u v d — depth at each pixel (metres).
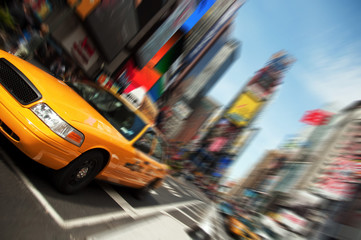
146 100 28.55
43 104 2.99
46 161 3.00
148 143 4.87
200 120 120.56
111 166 3.90
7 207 2.36
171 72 40.28
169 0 24.55
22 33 11.38
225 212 3.94
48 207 2.79
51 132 2.89
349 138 24.70
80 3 14.93
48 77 3.79
